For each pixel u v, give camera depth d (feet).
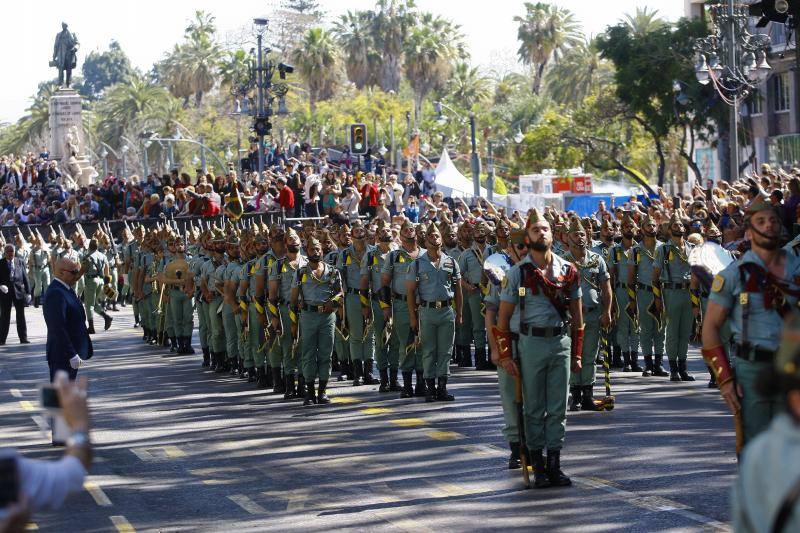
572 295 38.83
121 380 76.48
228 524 36.35
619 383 66.18
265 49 173.68
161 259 98.02
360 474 43.37
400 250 62.85
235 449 49.73
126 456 49.08
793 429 15.60
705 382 65.72
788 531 15.16
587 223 76.54
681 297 65.10
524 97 408.67
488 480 41.16
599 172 311.88
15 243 160.15
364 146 161.07
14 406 65.77
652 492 37.99
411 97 423.64
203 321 82.89
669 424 50.96
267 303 65.36
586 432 49.70
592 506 36.45
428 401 61.05
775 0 69.00
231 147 418.31
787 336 15.84
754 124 220.64
